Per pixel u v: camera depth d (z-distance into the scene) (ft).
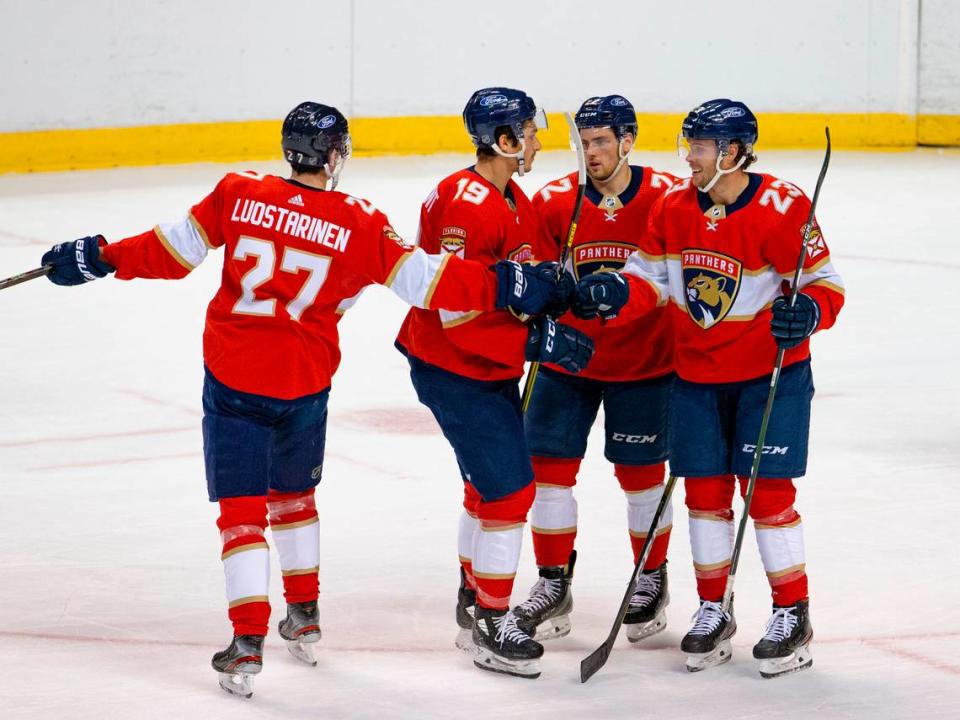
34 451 75.82
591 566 57.62
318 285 44.11
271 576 56.24
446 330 44.65
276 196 43.98
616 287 45.32
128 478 70.79
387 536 61.77
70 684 44.52
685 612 52.47
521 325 45.16
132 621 51.01
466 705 42.88
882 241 150.41
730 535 47.06
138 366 97.50
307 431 45.80
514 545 45.73
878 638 48.91
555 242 51.01
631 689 44.29
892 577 55.52
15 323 112.57
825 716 41.83
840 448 75.61
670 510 50.57
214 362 44.70
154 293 126.31
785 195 44.83
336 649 48.29
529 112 45.78
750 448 45.70
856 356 99.14
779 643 45.06
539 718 41.73
